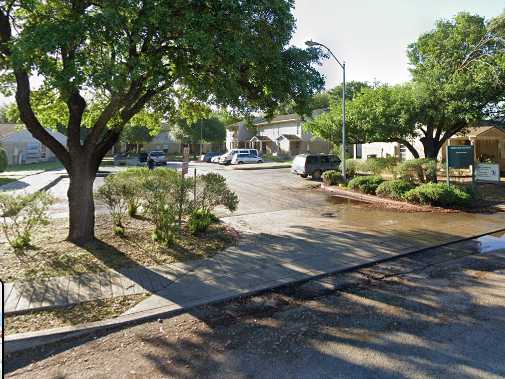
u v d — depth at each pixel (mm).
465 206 13562
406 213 12844
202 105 11508
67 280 5969
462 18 17531
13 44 6055
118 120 8414
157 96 10320
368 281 6320
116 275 6262
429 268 7043
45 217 8008
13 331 4324
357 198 16594
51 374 3617
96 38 6035
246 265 6953
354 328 4566
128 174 10055
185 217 10516
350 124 20172
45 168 33094
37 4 7098
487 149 27734
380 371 3623
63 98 6562
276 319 4852
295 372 3627
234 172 29938
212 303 5332
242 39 7266
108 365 3775
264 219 11734
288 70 8633
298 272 6590
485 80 15500
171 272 6484
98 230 9219
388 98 18031
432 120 18703
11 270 6328
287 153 48750
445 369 3645
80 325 4508
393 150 30297
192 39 6152
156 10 6066
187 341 4270
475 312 4996
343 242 8742
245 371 3652
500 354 3908
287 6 7703
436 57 18500
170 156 64125
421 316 4887
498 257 7770
